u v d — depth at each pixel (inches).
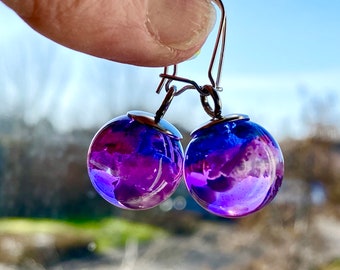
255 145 2.1
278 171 2.1
